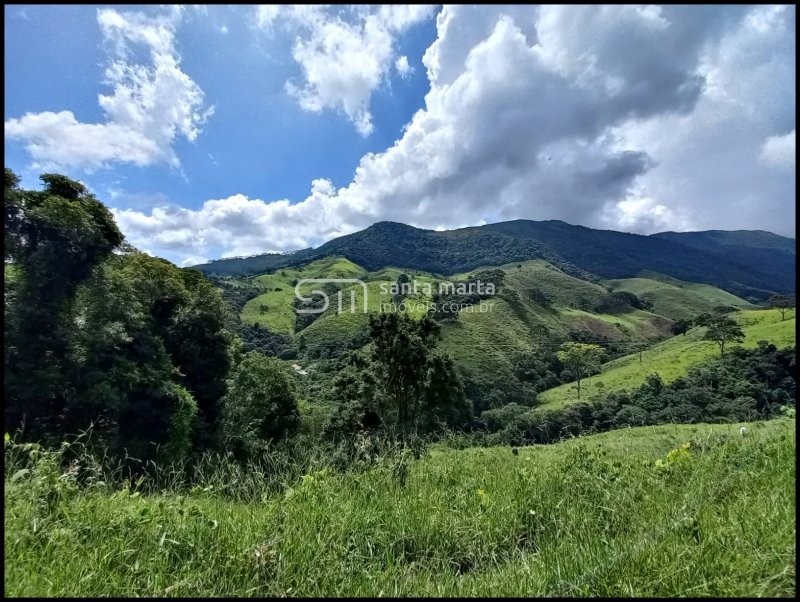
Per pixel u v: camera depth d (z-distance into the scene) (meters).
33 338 18.05
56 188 21.91
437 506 3.34
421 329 33.03
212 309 30.39
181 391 23.03
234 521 2.95
